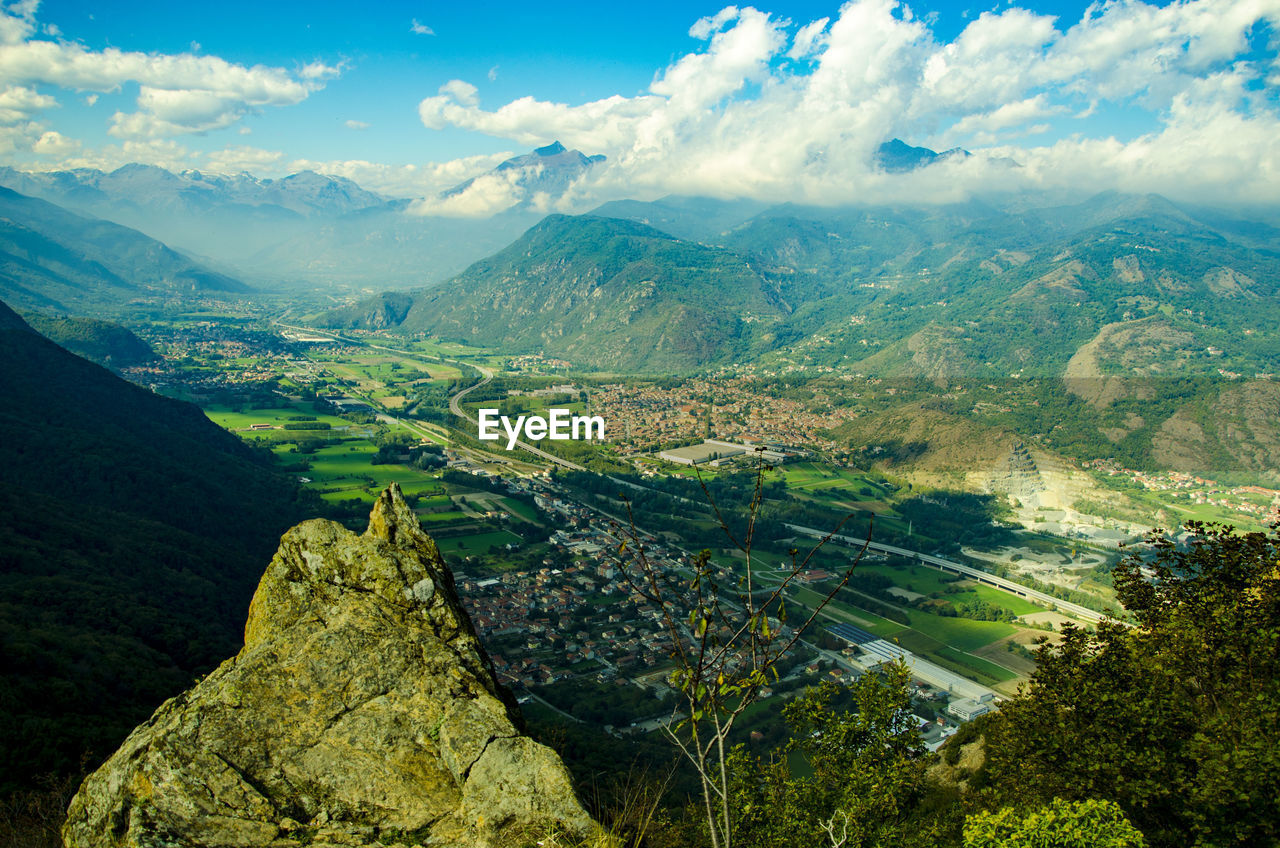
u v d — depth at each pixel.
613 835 10.45
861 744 28.05
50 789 23.69
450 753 10.51
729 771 24.98
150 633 70.06
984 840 17.16
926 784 34.03
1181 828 21.52
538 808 10.17
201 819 9.35
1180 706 23.69
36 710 45.62
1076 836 16.22
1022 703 27.75
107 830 9.41
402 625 11.70
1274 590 25.12
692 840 20.91
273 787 9.87
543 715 76.25
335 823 9.75
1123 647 26.88
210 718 10.11
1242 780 19.64
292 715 10.51
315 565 12.23
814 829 22.91
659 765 60.41
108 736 44.94
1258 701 22.05
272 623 11.93
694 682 9.07
